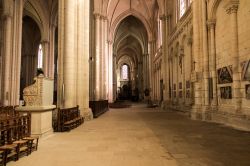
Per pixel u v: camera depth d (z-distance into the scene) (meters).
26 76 37.41
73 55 12.75
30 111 7.89
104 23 28.45
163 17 27.36
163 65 27.33
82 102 14.24
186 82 19.48
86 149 6.49
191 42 17.98
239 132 9.23
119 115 18.59
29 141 6.02
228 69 11.48
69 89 12.27
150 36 39.78
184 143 7.24
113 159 5.43
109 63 39.06
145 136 8.58
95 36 26.36
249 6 9.66
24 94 8.14
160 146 6.82
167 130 10.03
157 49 36.69
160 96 32.16
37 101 8.12
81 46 14.08
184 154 5.86
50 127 9.16
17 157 5.38
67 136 8.66
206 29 13.98
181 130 9.98
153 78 39.56
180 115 18.02
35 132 7.98
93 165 4.97
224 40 12.11
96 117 16.30
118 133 9.31
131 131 9.83
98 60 26.36
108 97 37.69
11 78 18.73
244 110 10.09
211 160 5.29
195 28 14.68
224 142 7.34
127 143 7.30
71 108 11.15
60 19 12.64
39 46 39.06
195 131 9.66
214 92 13.12
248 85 9.72
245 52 9.98
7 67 18.38
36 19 29.11
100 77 26.91
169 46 26.31
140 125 11.88
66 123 9.84
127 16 41.53
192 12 16.59
